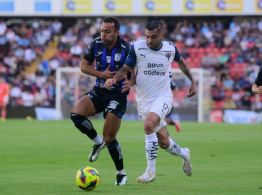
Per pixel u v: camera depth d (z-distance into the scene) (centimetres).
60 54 8794
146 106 2306
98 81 2331
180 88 7625
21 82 8425
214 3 8169
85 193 2058
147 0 8269
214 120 7806
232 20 8838
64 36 8912
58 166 2989
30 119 7700
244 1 8125
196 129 5897
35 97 8238
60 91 7831
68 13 8394
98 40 2333
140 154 3578
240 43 8594
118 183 2288
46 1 8400
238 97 7969
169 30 8900
